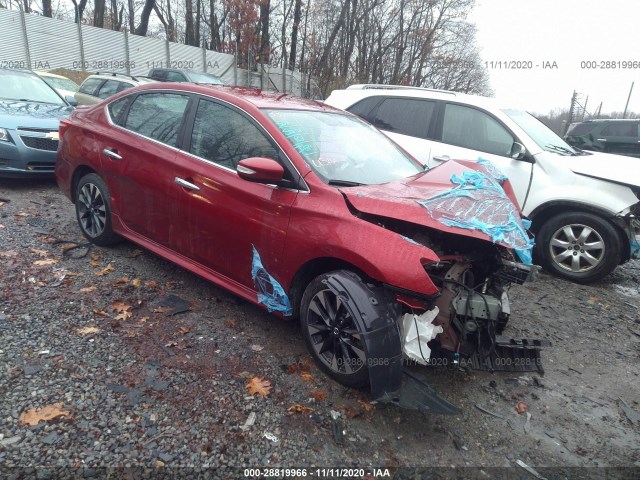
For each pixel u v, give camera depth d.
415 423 2.84
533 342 3.33
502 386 3.34
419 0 31.73
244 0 26.53
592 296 5.24
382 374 2.73
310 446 2.57
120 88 12.36
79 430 2.46
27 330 3.24
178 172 3.82
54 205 6.04
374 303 2.81
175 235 3.96
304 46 29.47
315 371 3.20
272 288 3.36
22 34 21.42
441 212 2.92
